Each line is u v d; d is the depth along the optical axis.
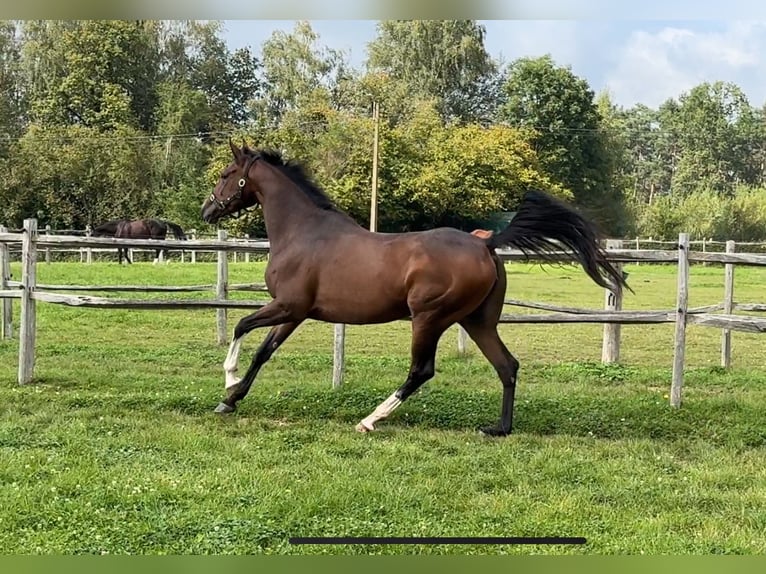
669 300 16.36
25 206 33.12
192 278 17.50
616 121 54.41
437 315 5.25
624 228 44.09
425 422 5.89
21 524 3.74
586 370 8.28
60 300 6.75
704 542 3.68
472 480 4.55
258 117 39.97
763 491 4.44
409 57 41.78
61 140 33.56
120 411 5.96
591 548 3.59
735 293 18.02
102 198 33.88
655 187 64.94
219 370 8.11
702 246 35.47
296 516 3.92
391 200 31.09
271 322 5.76
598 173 45.72
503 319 6.49
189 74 40.25
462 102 43.75
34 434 5.26
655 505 4.21
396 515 3.99
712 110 61.12
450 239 5.29
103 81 37.03
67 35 36.34
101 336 10.62
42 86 37.03
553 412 6.05
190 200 33.41
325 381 7.39
